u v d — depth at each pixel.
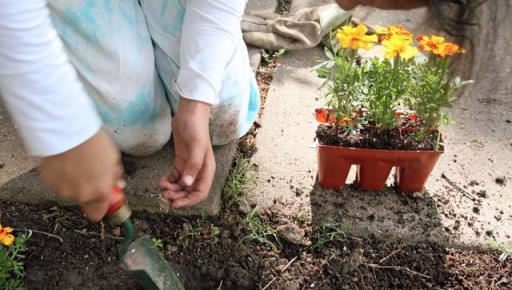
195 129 1.40
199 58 1.46
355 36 1.53
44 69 0.91
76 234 1.70
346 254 1.70
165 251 1.68
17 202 1.77
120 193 1.08
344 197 1.81
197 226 1.73
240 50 1.72
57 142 0.93
